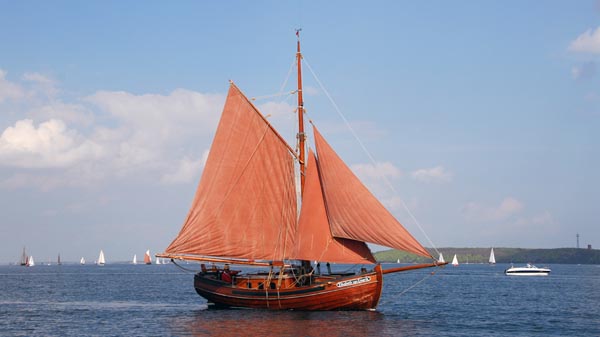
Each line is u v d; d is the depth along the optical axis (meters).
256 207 59.53
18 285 125.00
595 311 66.50
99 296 89.56
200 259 59.41
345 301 54.91
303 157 59.75
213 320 52.34
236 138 60.09
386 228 52.50
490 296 89.69
